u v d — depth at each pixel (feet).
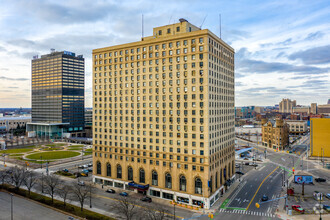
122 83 331.77
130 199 261.44
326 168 453.58
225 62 329.93
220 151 307.17
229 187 339.16
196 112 273.54
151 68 306.35
